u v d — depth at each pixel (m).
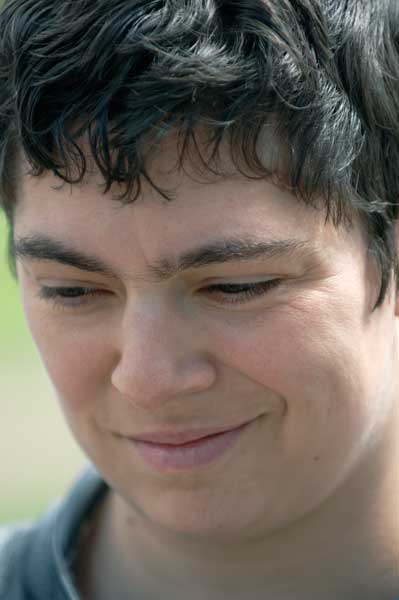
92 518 3.21
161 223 2.42
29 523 3.39
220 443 2.62
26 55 2.50
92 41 2.42
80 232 2.48
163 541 2.90
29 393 9.51
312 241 2.50
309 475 2.67
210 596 2.89
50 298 2.66
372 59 2.65
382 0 2.73
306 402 2.58
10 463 8.25
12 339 10.66
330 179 2.51
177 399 2.55
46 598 3.10
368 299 2.66
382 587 2.81
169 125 2.38
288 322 2.52
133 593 3.03
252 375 2.54
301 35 2.49
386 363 2.75
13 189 2.67
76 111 2.43
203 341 2.52
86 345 2.64
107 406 2.70
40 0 2.53
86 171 2.44
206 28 2.42
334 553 2.81
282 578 2.83
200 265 2.45
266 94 2.42
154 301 2.51
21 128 2.50
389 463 2.83
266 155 2.43
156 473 2.68
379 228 2.67
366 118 2.62
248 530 2.70
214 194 2.41
